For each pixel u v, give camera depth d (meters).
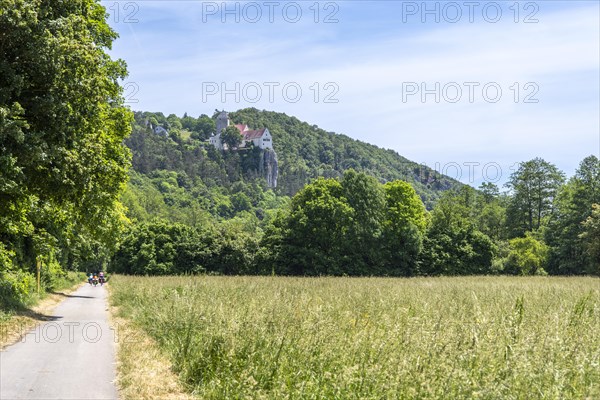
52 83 18.53
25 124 16.70
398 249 80.56
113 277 69.88
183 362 9.80
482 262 80.75
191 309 13.10
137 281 38.75
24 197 20.72
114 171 25.61
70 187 19.92
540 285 28.59
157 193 193.25
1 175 16.88
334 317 11.24
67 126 19.20
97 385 9.12
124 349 12.11
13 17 16.92
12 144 17.28
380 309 14.02
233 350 8.93
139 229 94.81
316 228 79.06
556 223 84.38
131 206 136.62
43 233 32.16
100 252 62.97
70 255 55.41
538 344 7.64
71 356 11.79
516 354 7.16
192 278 35.56
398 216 80.56
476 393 6.29
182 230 93.75
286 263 80.31
